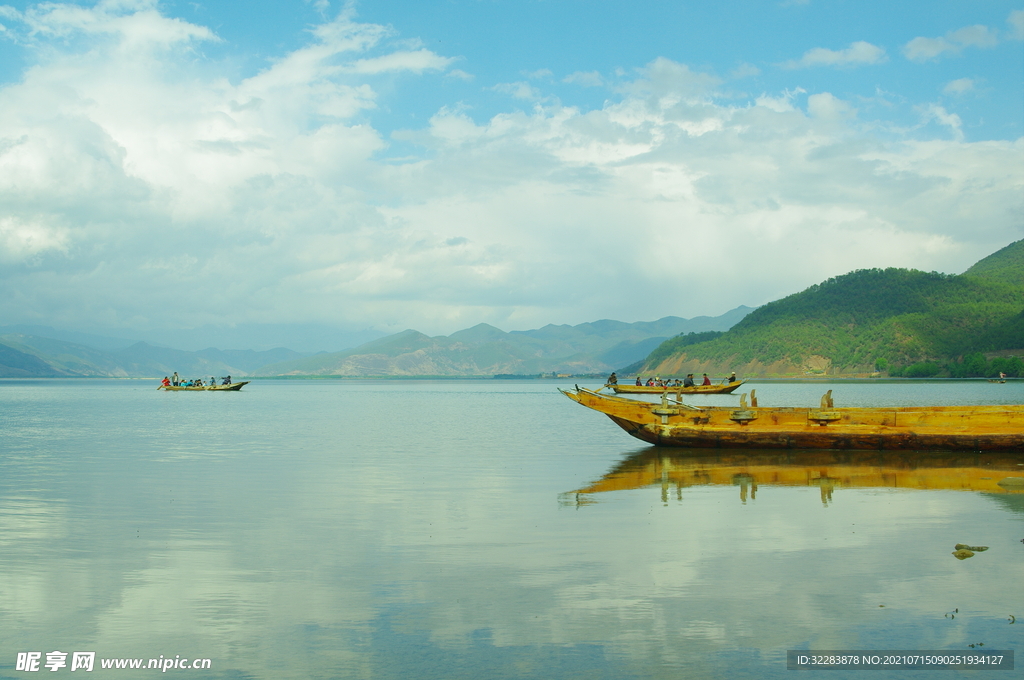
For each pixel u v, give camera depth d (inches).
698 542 658.2
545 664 416.5
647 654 426.9
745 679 397.1
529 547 650.8
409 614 491.5
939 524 715.4
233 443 1689.2
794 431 1270.9
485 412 3223.4
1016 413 1212.5
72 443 1699.1
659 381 4205.2
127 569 598.2
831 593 517.7
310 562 613.9
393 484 1026.7
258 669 415.5
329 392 7347.4
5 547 669.9
